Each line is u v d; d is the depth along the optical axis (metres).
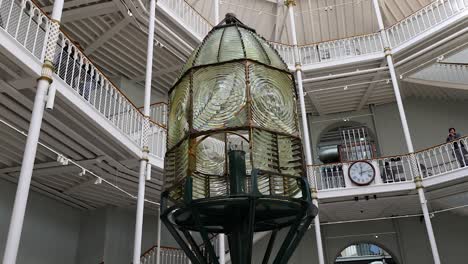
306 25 19.11
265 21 19.30
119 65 14.92
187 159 3.11
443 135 16.88
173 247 15.68
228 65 3.35
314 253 16.53
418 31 14.96
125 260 14.98
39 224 12.98
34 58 7.02
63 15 11.88
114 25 12.78
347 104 18.09
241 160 3.01
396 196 14.09
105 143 9.96
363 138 18.28
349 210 15.40
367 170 13.84
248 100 3.14
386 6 18.00
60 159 8.73
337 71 16.05
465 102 16.95
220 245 11.93
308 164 14.09
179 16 13.38
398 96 14.41
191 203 2.79
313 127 18.73
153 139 11.71
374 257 22.58
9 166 11.08
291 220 3.51
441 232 15.91
